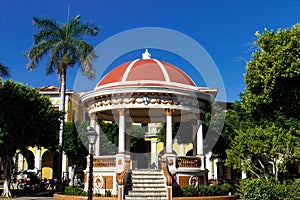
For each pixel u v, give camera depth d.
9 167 27.94
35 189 32.69
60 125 32.59
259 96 15.03
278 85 14.65
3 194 27.17
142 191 21.03
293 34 14.68
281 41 14.93
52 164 49.28
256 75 15.12
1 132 25.72
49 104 30.28
